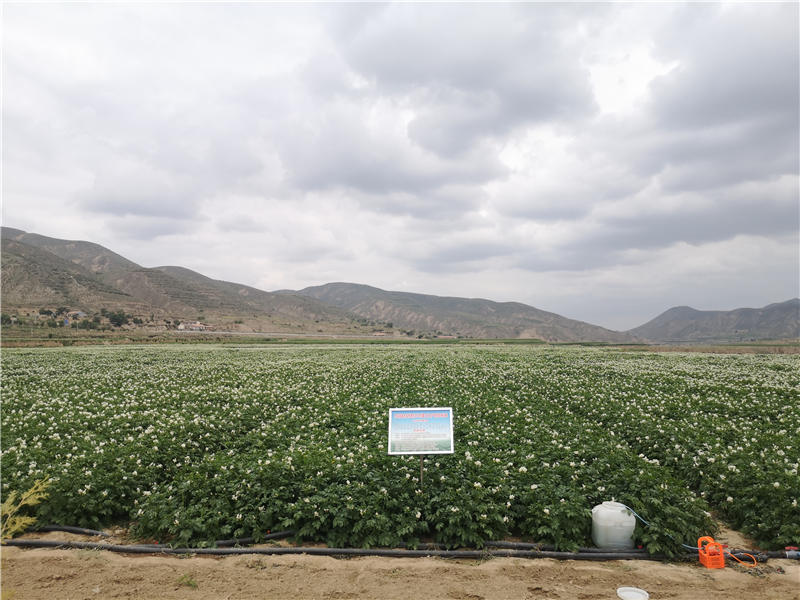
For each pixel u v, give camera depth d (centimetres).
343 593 769
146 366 3666
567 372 3241
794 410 1823
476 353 5259
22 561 874
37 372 3200
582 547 918
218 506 985
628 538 918
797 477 999
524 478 1094
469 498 986
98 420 1742
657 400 2080
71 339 8769
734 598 755
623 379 2861
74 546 937
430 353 5300
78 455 1252
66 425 1620
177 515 951
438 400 2122
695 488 1227
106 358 4278
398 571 842
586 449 1305
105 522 1038
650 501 946
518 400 2264
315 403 2072
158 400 2147
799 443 1317
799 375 2898
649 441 1503
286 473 1096
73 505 1027
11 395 2245
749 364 3675
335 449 1351
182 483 1055
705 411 1936
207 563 868
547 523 946
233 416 1812
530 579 816
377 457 1211
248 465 1153
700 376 2894
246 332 19750
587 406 2044
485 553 902
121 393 2378
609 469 1156
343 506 973
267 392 2327
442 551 910
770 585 797
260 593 766
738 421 1730
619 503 963
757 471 1063
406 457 1216
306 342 10125
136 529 975
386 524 938
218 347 6888
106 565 860
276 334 19438
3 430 1562
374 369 3381
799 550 889
